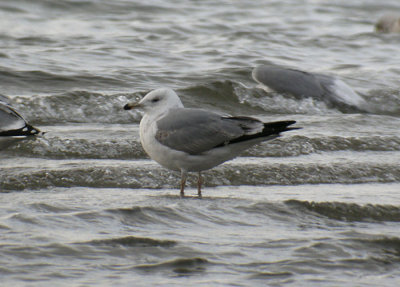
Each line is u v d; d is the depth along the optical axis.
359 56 25.42
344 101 19.00
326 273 7.89
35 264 7.68
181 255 8.19
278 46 25.95
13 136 13.69
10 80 19.20
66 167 12.18
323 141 14.58
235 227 9.41
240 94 19.14
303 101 18.94
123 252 8.20
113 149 13.61
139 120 17.12
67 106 17.16
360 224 9.98
